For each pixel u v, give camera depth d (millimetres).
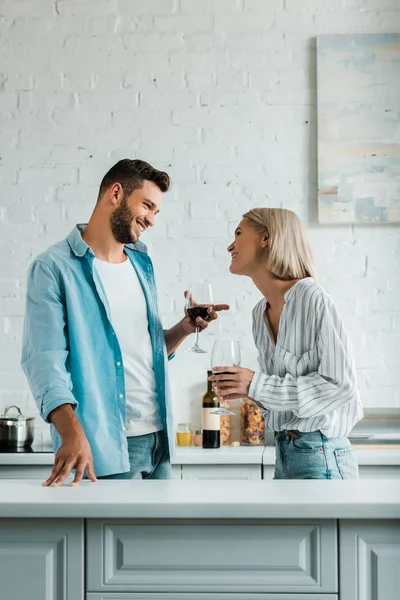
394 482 1955
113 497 1710
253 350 3998
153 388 2553
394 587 1642
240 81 4066
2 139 4082
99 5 4098
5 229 4062
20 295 4039
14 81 4098
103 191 2613
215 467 3508
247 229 2377
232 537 1666
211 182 4051
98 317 2402
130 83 4086
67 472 1956
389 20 4027
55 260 2387
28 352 2289
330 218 3973
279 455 2287
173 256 4043
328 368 2127
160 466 2561
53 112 4090
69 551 1670
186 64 4078
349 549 1651
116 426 2359
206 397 3764
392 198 3965
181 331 2760
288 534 1662
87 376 2312
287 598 1659
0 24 4105
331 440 2201
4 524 1681
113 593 1669
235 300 4020
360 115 3990
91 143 4078
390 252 3992
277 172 4039
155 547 1670
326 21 4051
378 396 3934
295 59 4055
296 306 2213
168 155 4066
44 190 4074
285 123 4051
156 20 4094
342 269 3996
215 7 4086
